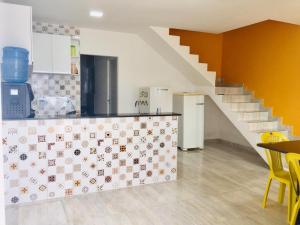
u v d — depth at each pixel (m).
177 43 5.49
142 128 3.70
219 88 6.14
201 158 5.32
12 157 3.05
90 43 5.52
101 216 2.85
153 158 3.81
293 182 2.50
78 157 3.35
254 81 6.09
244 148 6.20
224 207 3.10
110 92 6.23
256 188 3.70
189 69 6.04
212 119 7.01
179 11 4.14
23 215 2.85
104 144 3.48
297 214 2.48
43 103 5.21
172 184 3.82
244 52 6.37
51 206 3.06
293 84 5.06
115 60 5.95
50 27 5.11
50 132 3.18
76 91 5.46
